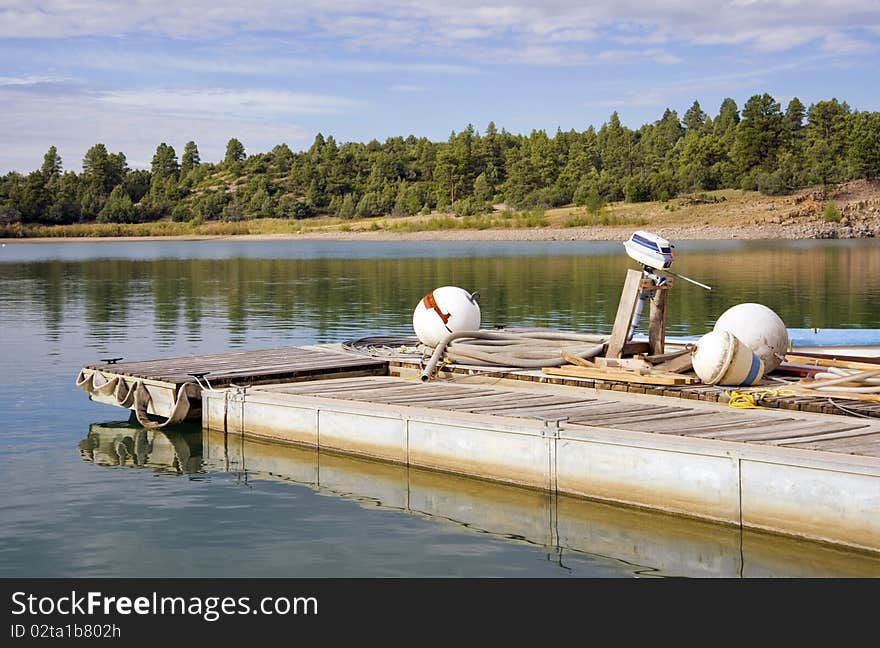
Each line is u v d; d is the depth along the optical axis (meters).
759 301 30.53
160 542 8.58
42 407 14.60
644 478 9.09
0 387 16.11
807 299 31.00
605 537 8.68
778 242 88.56
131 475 10.84
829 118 144.12
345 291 35.69
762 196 119.19
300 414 11.98
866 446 8.66
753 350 12.89
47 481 10.55
